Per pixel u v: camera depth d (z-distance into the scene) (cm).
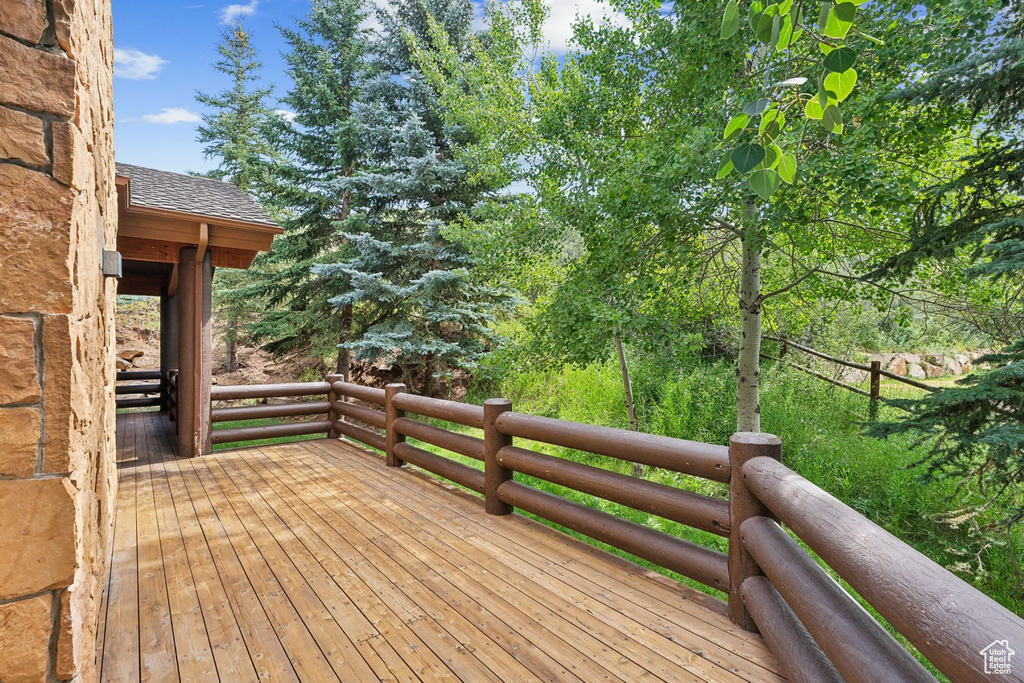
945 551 397
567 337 574
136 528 341
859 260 574
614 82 580
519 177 652
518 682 187
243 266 602
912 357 1055
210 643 215
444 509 372
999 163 337
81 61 142
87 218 161
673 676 188
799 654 166
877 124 411
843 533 136
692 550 250
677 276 584
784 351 839
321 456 536
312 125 1141
